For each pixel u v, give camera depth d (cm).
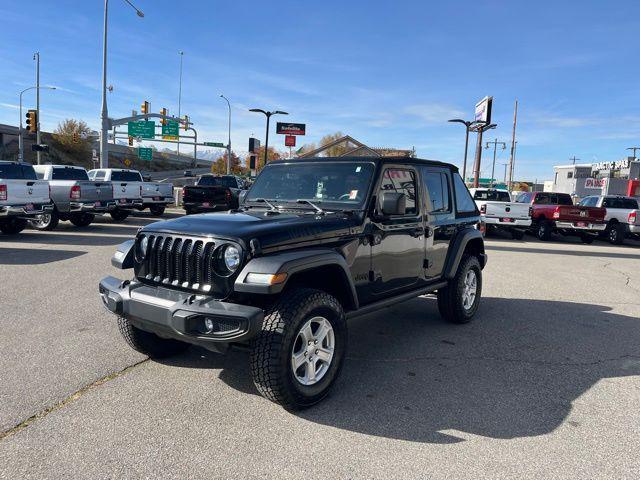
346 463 301
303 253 360
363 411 371
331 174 466
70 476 279
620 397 410
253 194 499
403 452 315
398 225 472
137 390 394
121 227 1603
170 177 7800
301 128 4341
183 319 332
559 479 292
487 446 326
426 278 535
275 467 295
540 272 1042
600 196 1950
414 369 460
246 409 368
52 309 609
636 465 308
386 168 459
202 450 310
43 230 1459
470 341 547
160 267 382
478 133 3084
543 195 2000
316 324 376
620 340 568
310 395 364
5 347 476
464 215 609
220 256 351
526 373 457
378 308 451
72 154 7919
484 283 893
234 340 326
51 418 344
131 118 2853
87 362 446
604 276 1027
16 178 1276
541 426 356
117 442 316
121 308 375
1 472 280
